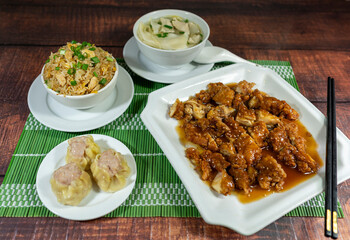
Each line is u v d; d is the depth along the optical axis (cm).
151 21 47
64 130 37
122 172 32
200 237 31
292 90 43
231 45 57
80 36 56
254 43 58
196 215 33
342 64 55
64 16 61
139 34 45
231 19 64
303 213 33
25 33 56
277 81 45
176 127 40
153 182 35
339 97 48
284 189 34
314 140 39
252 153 36
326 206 30
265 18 65
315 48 58
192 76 46
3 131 40
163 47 43
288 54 56
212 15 64
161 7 65
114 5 65
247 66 47
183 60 44
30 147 38
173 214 33
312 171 35
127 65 49
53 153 35
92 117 40
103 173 31
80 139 34
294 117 41
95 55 39
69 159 33
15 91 45
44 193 31
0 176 35
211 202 31
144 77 45
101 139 37
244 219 29
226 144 37
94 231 31
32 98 40
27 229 31
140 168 37
